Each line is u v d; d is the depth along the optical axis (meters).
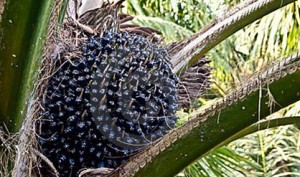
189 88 2.46
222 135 1.78
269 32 4.28
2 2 1.69
